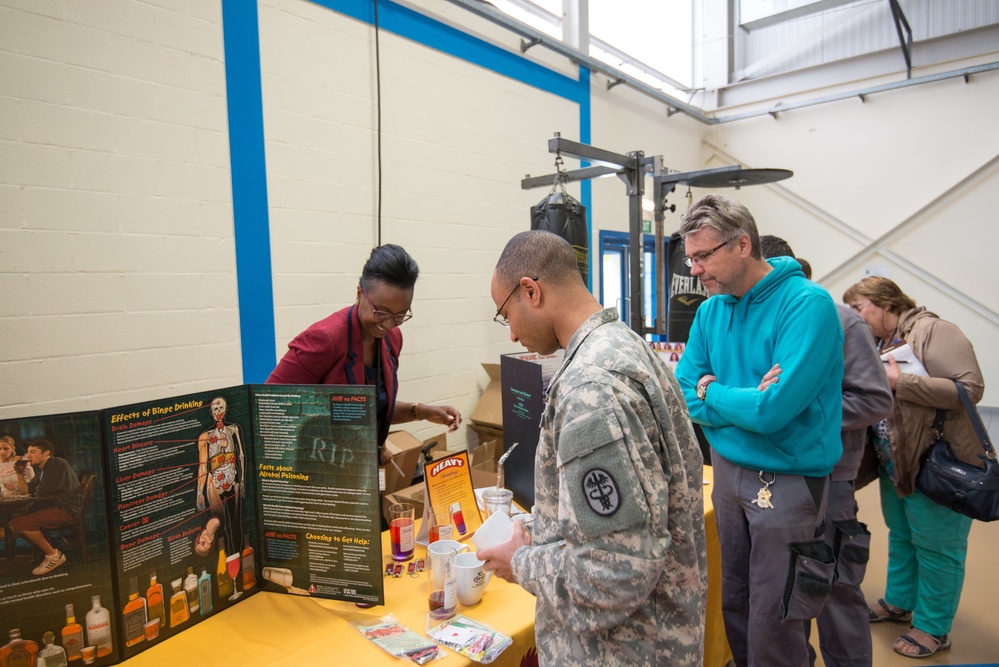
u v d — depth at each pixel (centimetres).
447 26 341
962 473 198
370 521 124
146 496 112
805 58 590
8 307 192
